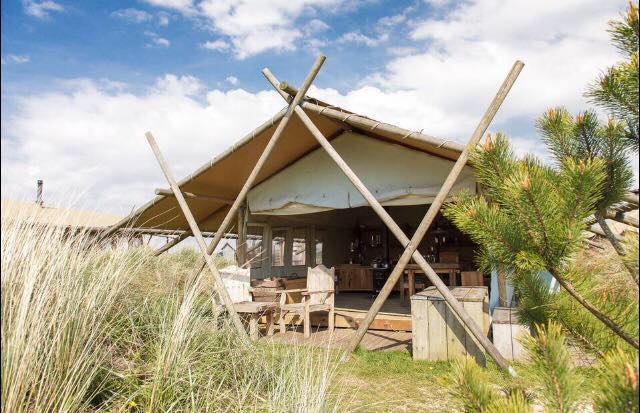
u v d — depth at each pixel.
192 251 9.39
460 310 4.75
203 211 9.41
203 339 4.08
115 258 4.10
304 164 8.23
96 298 3.59
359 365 5.17
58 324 3.07
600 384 1.45
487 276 10.12
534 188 1.79
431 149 6.56
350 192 7.64
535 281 2.04
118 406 3.12
